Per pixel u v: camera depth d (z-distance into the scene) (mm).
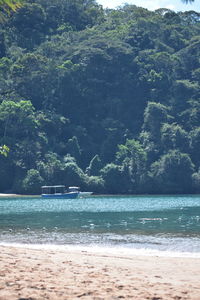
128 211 76375
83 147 180875
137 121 192375
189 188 163875
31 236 40219
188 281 18453
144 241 36469
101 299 14250
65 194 135375
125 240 37219
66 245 34406
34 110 183500
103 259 24734
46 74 186500
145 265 23062
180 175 162875
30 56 188375
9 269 18578
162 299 14578
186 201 116188
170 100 194375
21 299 13875
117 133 184000
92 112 192000
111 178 162750
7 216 65125
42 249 29797
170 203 106000
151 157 170500
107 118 189375
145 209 82312
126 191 163500
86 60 197375
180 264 23688
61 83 188250
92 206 93875
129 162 166125
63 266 20656
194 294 15430
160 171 162500
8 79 187750
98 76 197250
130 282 17250
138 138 181375
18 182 152750
